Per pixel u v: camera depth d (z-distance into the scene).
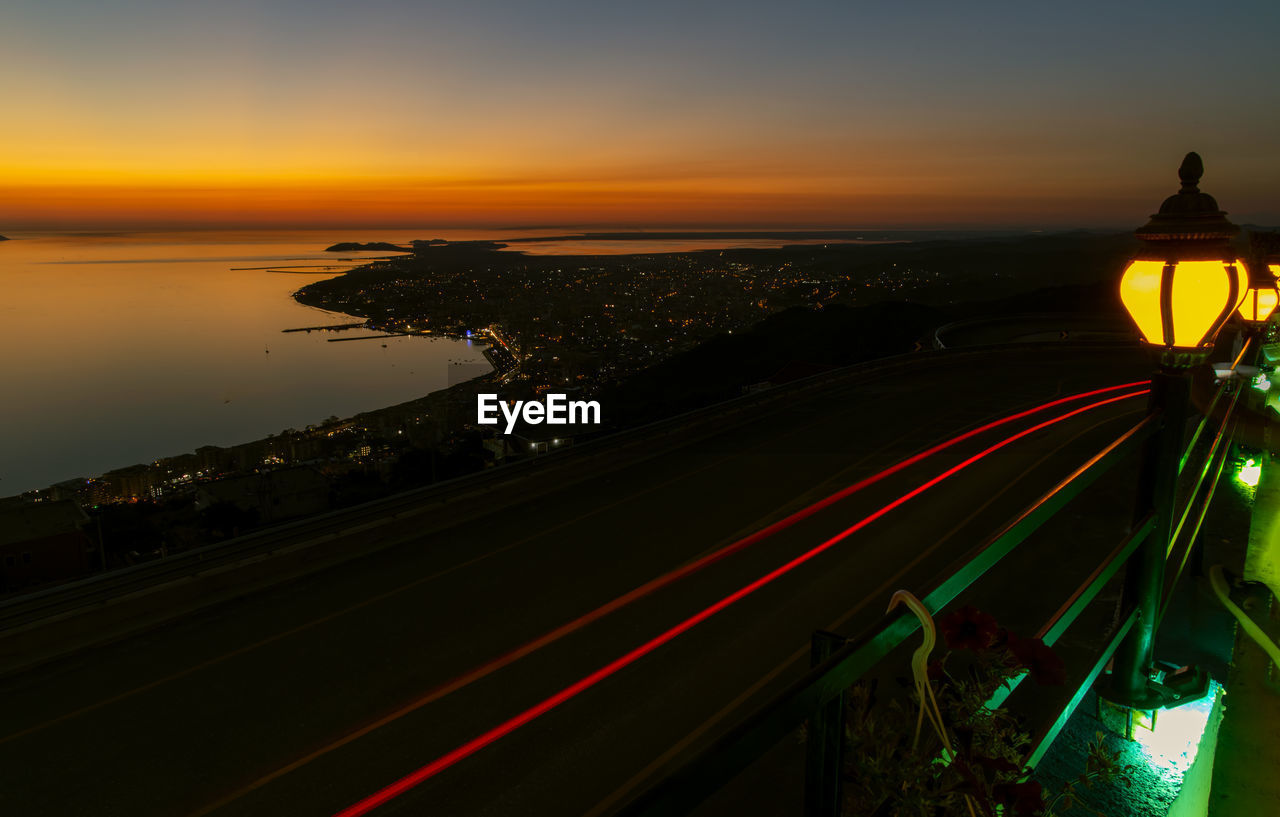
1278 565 1.34
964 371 28.48
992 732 1.28
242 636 9.46
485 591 10.41
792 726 0.83
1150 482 2.74
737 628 8.77
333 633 9.40
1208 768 1.62
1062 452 16.00
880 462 16.02
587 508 14.05
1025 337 41.16
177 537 18.67
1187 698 2.91
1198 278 2.28
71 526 17.41
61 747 7.21
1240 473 6.92
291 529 11.71
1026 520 1.50
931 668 1.33
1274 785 1.03
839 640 1.02
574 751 6.62
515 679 7.94
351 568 11.62
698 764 0.70
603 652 8.40
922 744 1.29
